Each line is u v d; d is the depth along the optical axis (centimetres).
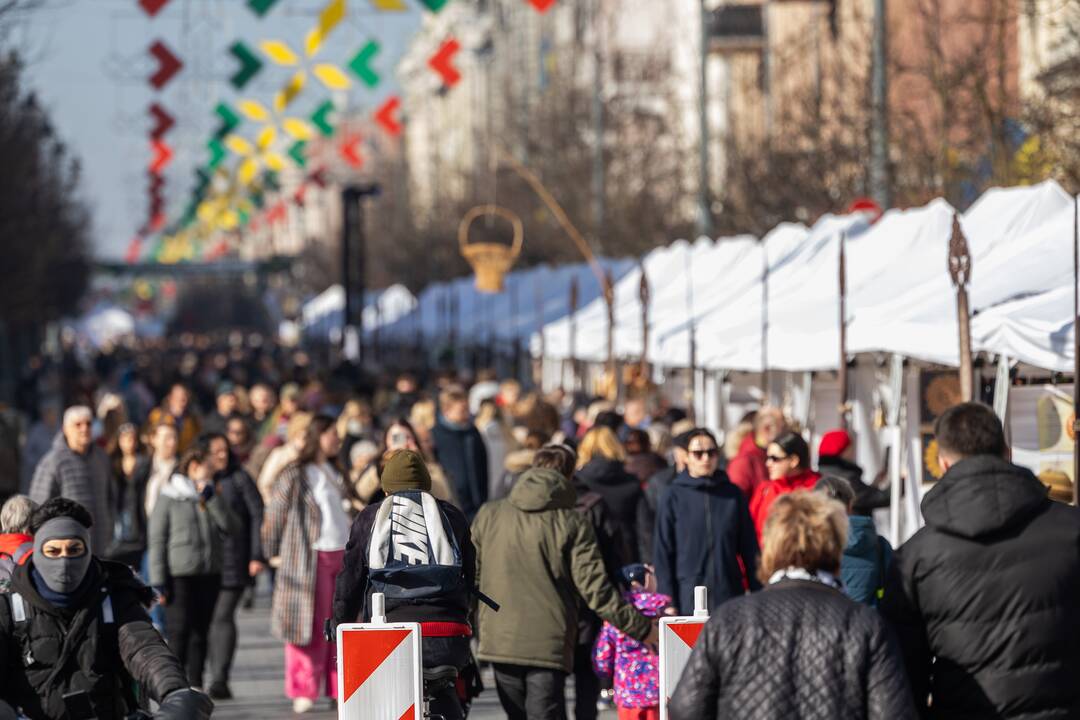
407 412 5031
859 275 3806
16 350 17200
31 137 11112
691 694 1326
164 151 12006
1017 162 5388
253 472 4072
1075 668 1382
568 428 4856
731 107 10431
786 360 3556
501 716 2838
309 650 2945
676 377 5356
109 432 3622
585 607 2402
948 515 1389
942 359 2877
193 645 3006
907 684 1305
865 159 6556
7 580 1606
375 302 14362
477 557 2191
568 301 7481
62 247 16438
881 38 5519
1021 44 6788
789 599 1330
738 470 2922
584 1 12569
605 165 11331
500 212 7900
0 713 1411
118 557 3250
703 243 5866
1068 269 3000
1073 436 2545
